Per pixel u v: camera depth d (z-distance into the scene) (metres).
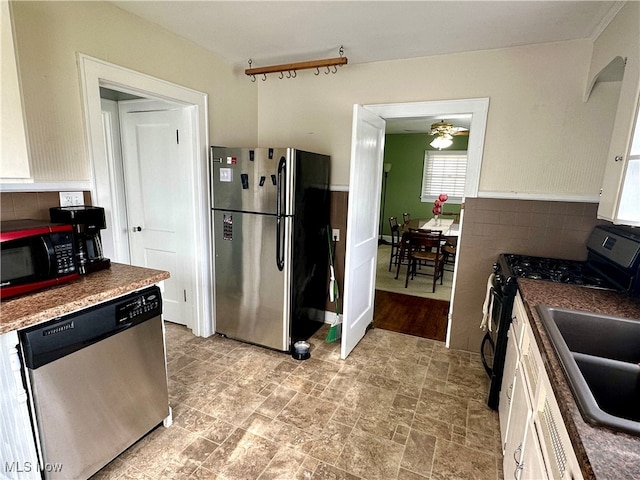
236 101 3.03
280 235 2.55
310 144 3.16
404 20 2.07
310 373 2.48
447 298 4.13
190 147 2.67
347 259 2.54
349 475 1.63
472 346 2.84
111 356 1.54
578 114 2.30
